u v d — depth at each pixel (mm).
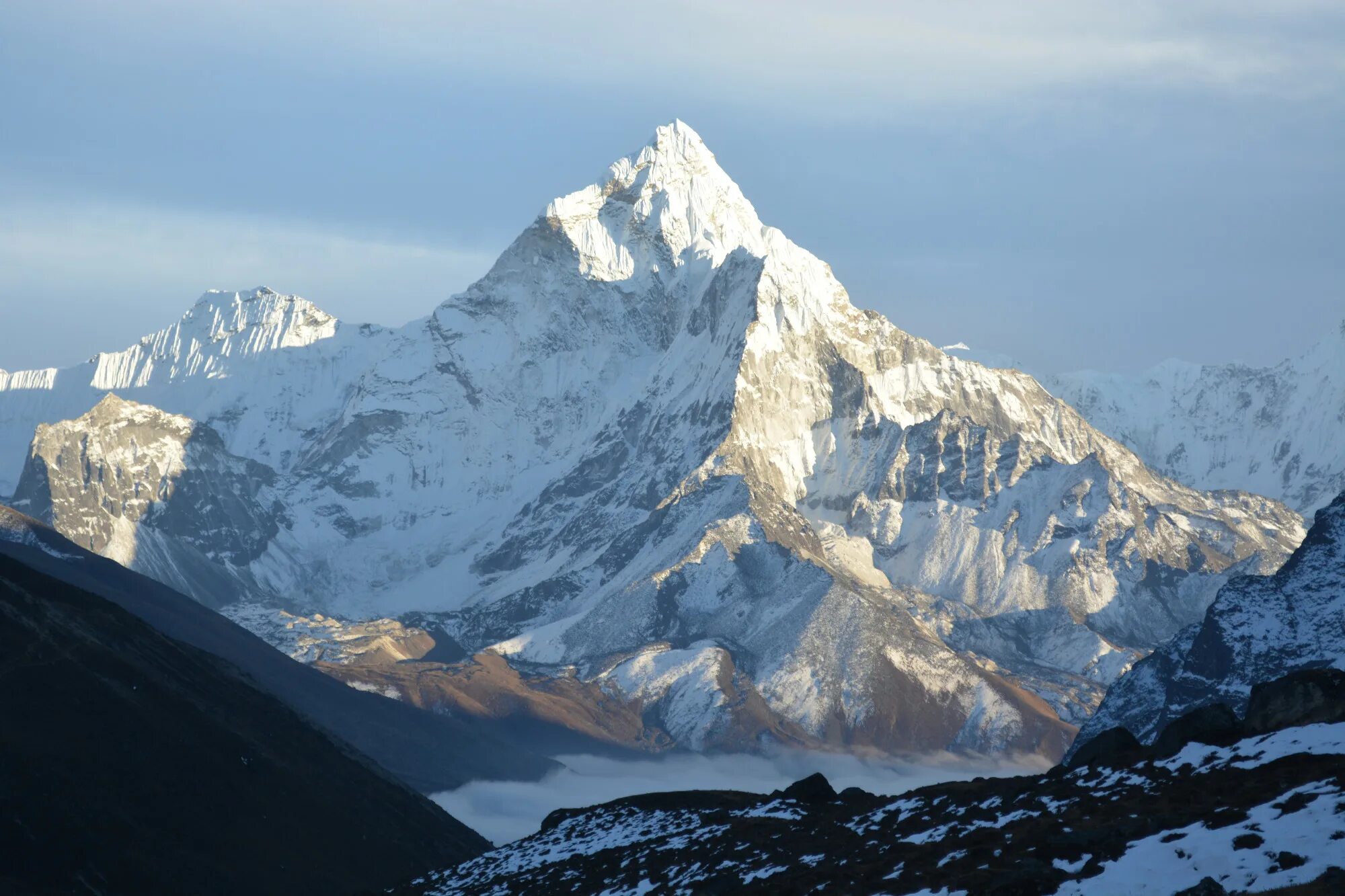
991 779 143625
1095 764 126750
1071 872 98562
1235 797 102438
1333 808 94688
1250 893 88000
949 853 112625
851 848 127688
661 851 152750
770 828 146750
